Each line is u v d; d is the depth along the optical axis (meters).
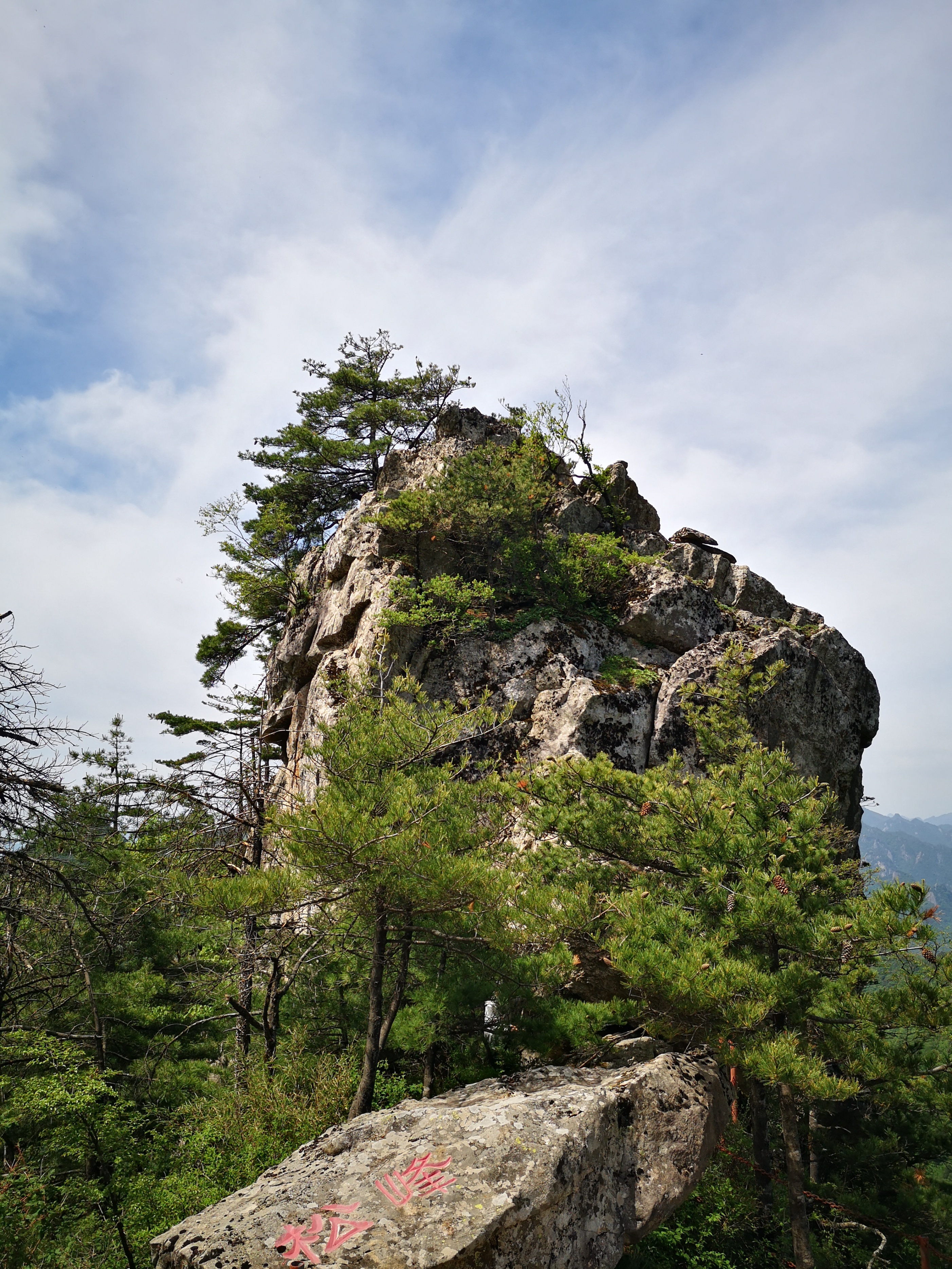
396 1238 5.55
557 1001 10.61
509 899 9.67
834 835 13.66
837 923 8.66
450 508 20.14
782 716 16.62
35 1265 9.34
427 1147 6.54
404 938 10.92
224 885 9.49
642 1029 10.75
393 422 30.61
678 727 15.92
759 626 18.89
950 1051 9.30
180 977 17.45
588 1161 6.77
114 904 15.84
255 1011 16.25
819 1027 9.04
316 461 30.44
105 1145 11.25
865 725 19.22
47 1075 11.73
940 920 8.16
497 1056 11.23
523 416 24.03
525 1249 5.90
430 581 18.53
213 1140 10.36
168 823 15.01
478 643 18.05
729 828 9.71
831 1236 10.69
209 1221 5.91
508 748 15.89
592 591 20.19
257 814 15.41
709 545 23.11
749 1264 9.77
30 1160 11.92
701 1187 10.07
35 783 12.05
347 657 18.86
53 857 13.95
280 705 23.27
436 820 10.09
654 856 10.50
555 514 21.92
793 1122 9.09
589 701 15.55
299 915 13.02
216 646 28.47
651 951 8.71
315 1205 5.93
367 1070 9.88
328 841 9.32
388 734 11.38
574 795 11.03
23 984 13.54
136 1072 14.12
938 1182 12.13
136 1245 9.32
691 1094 8.20
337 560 21.86
